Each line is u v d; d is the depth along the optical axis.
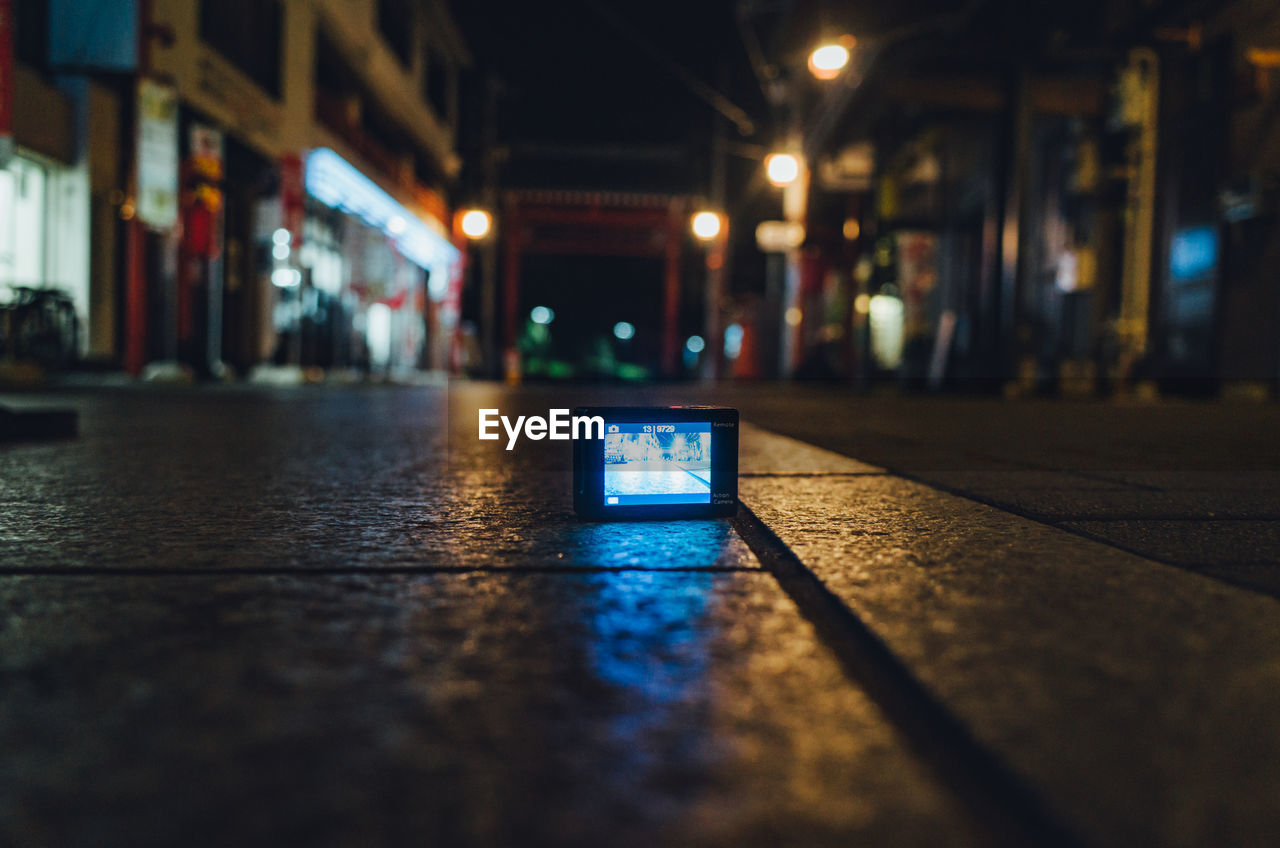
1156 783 0.89
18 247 13.59
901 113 26.05
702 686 1.19
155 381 14.88
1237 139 17.28
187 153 16.50
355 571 1.86
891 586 1.69
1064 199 22.72
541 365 72.25
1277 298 16.23
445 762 0.96
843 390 26.05
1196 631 1.40
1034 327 18.97
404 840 0.80
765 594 1.70
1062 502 2.86
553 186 52.81
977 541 2.18
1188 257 18.80
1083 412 10.62
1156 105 17.92
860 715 1.10
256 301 20.92
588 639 1.40
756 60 34.69
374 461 4.26
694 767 0.95
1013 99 18.81
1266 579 1.76
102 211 14.66
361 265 27.05
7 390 11.14
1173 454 4.87
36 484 3.20
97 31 13.92
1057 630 1.40
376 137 28.91
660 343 75.88
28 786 0.89
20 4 13.33
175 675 1.21
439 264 36.84
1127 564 1.91
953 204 29.34
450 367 37.03
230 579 1.77
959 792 0.91
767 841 0.81
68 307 13.05
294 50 20.70
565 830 0.82
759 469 3.90
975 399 16.53
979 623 1.44
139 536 2.24
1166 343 19.42
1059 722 1.03
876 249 27.92
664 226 55.88
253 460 4.16
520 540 2.25
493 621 1.49
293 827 0.82
